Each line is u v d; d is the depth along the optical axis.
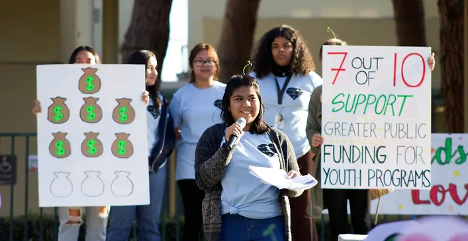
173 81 32.59
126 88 15.19
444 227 8.41
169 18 24.39
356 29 33.09
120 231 16.38
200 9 32.69
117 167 15.12
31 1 27.81
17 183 26.45
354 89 14.91
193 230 17.27
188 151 17.23
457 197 18.72
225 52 28.89
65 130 15.12
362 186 14.88
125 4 30.39
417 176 14.90
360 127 14.90
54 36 27.84
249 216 12.00
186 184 17.22
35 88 27.95
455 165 18.72
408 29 30.14
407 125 14.93
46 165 15.05
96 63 16.56
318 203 16.08
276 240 12.01
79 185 15.05
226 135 11.77
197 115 17.23
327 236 20.91
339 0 33.12
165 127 16.80
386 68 14.93
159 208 16.83
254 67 16.48
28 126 27.89
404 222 8.72
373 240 8.95
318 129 15.88
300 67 16.31
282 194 12.15
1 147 26.84
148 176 15.16
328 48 14.90
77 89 15.16
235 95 12.18
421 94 14.95
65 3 25.42
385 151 14.91
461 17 27.20
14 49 27.83
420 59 14.96
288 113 16.19
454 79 27.23
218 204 12.01
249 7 28.89
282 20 33.22
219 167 11.66
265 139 12.30
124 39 24.42
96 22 30.08
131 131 15.16
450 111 27.38
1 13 27.78
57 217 21.89
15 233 22.02
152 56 16.81
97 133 15.13
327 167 14.86
